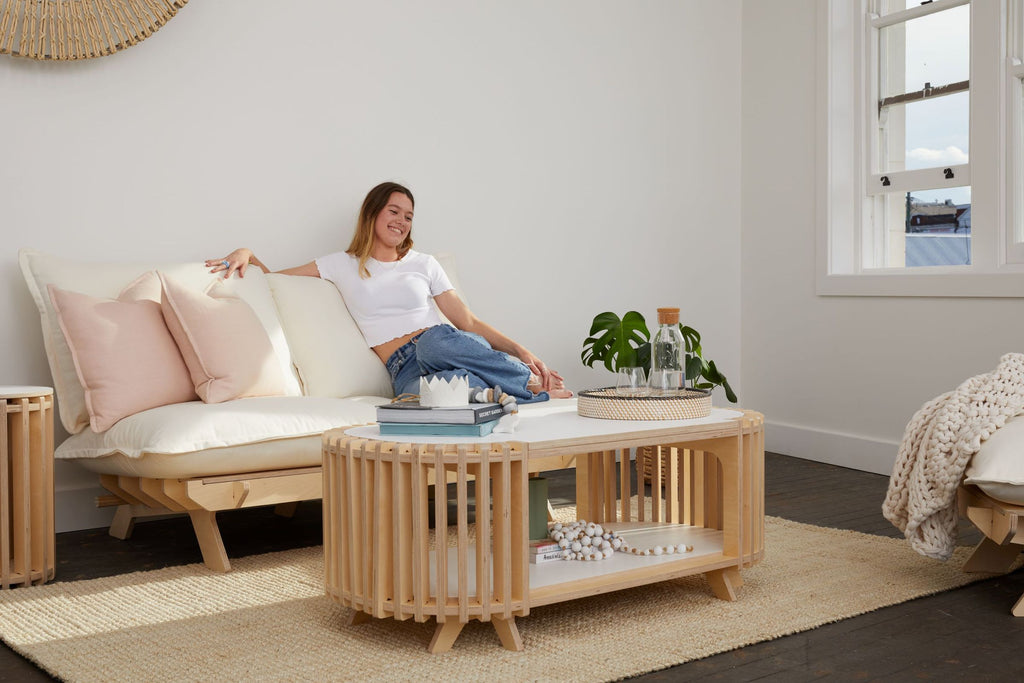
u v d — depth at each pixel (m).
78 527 3.04
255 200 3.38
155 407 2.57
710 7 4.57
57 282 2.74
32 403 2.37
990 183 3.62
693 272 4.55
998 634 1.94
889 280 3.90
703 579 2.37
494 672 1.73
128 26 3.08
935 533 2.29
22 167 2.97
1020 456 2.06
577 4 4.16
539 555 2.12
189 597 2.22
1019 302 3.43
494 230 3.96
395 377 3.14
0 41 2.88
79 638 1.93
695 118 4.54
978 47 3.65
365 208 3.28
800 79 4.34
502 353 2.92
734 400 3.48
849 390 4.13
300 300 3.13
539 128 4.07
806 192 4.32
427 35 3.76
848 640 1.92
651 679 1.72
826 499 3.39
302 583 2.34
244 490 2.45
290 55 3.45
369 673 1.72
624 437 1.95
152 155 3.18
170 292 2.68
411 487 1.81
